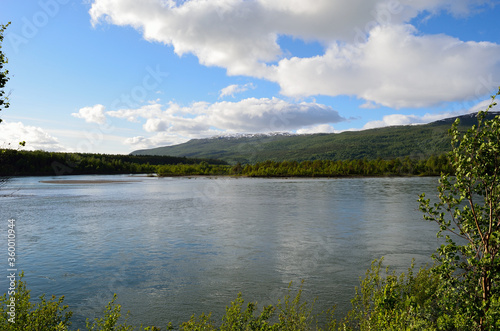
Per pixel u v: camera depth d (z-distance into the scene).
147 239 25.69
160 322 12.15
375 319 8.15
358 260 19.03
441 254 6.52
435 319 7.31
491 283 6.21
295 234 26.58
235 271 17.64
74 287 15.77
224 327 8.32
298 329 8.73
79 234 27.83
